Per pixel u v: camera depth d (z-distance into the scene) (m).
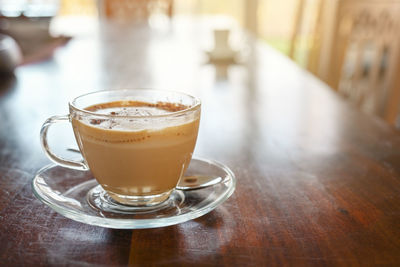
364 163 0.47
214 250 0.32
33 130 0.57
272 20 2.40
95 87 0.77
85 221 0.34
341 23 1.21
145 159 0.35
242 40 1.30
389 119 0.98
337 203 0.39
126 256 0.32
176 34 1.38
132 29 1.47
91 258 0.31
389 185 0.42
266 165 0.47
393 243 0.33
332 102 0.71
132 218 0.35
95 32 1.39
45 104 0.67
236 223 0.36
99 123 0.35
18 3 1.58
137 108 0.41
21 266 0.31
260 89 0.78
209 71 0.91
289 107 0.68
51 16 1.23
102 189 0.40
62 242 0.33
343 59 1.19
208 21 1.72
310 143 0.53
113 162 0.36
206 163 0.44
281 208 0.38
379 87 1.05
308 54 1.50
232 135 0.56
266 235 0.34
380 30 1.04
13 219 0.36
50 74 0.86
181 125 0.36
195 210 0.35
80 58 1.01
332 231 0.35
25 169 0.45
